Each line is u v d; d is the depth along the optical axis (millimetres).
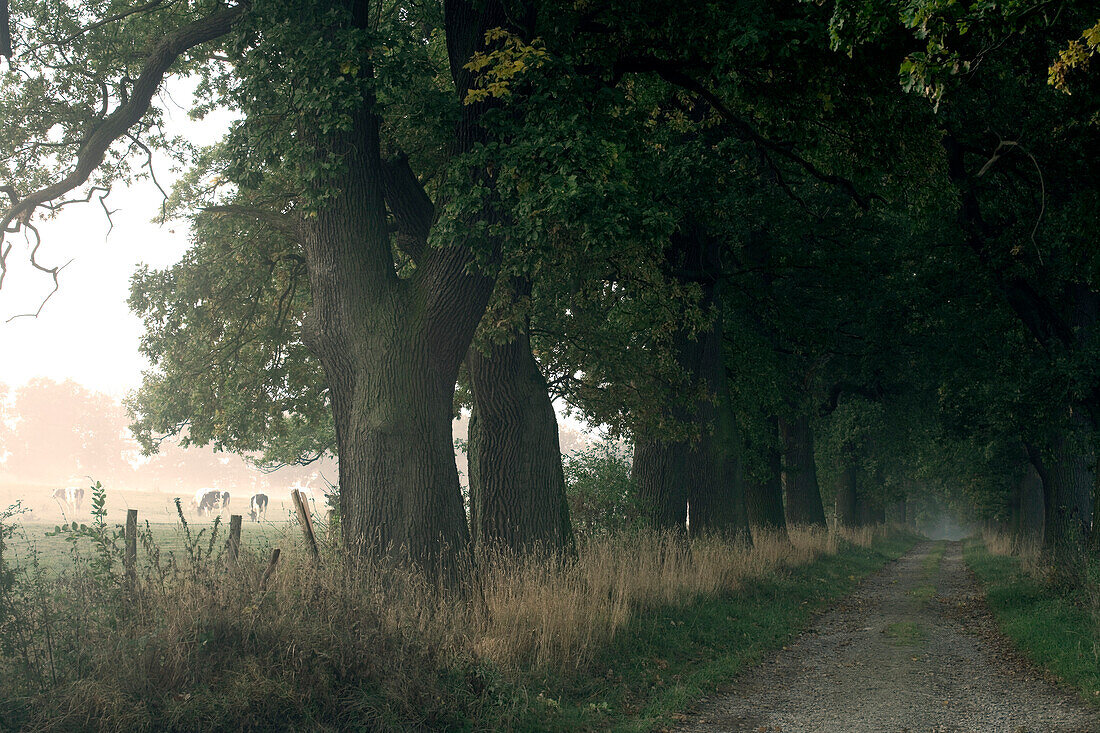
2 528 6230
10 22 12492
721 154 16594
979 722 7488
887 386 31000
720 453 19766
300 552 8117
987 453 30281
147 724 5250
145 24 13367
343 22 9852
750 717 7887
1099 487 15172
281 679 5996
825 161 14375
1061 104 13562
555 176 9156
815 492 32219
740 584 15094
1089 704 7902
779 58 11234
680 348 18922
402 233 11766
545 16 11492
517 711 7062
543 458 13008
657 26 11547
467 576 9914
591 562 11914
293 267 15398
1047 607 13500
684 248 18578
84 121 12891
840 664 10469
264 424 18047
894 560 33750
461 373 16328
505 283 12148
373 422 9727
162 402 18516
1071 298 18234
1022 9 8203
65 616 5855
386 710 6203
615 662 9219
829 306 22875
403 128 12625
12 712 5102
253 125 10906
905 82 8469
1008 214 17453
